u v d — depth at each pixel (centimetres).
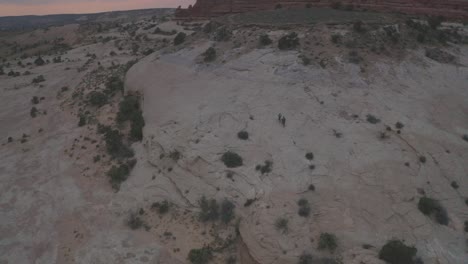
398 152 3728
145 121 4984
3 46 17300
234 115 4378
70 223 3744
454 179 3544
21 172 4706
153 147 4397
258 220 3192
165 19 15975
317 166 3581
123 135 5088
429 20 6531
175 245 3372
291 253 2920
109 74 7581
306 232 3058
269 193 3400
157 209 3759
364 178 3444
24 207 4028
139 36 11888
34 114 6444
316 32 5712
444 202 3325
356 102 4459
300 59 5169
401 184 3403
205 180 3747
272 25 6141
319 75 4897
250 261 3062
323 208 3219
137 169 4341
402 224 3111
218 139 4081
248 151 3872
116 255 3306
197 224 3484
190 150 4038
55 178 4516
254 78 5041
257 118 4288
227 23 6756
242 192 3512
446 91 4984
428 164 3647
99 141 5091
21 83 8306
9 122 6303
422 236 3027
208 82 5244
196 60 5897
